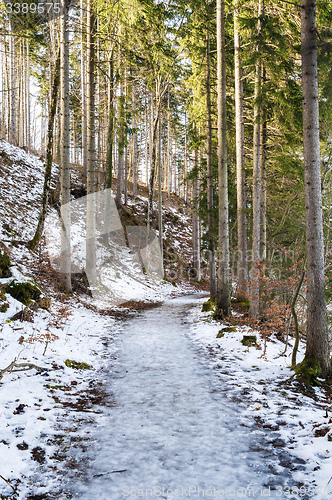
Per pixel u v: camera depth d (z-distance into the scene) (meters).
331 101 8.98
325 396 5.35
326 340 6.02
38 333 7.01
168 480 3.14
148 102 31.91
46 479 3.15
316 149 6.06
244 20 9.91
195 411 4.70
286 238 13.97
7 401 4.43
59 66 11.64
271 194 15.62
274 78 10.66
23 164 19.97
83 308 10.47
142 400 5.09
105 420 4.41
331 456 3.47
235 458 3.52
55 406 4.64
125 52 13.97
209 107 14.66
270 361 7.19
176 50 17.27
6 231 11.84
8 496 2.87
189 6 13.70
